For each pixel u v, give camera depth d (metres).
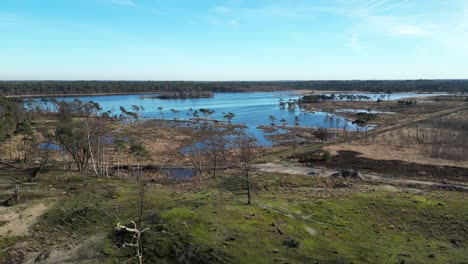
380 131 110.88
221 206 41.06
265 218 38.38
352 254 31.19
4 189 50.47
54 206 43.41
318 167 71.25
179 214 35.66
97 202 44.19
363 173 66.94
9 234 35.94
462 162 73.06
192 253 28.92
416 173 66.19
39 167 63.09
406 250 32.78
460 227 38.69
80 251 31.11
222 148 86.12
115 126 128.38
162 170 70.19
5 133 78.94
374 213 42.62
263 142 103.56
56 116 144.50
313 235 35.19
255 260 28.61
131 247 30.95
